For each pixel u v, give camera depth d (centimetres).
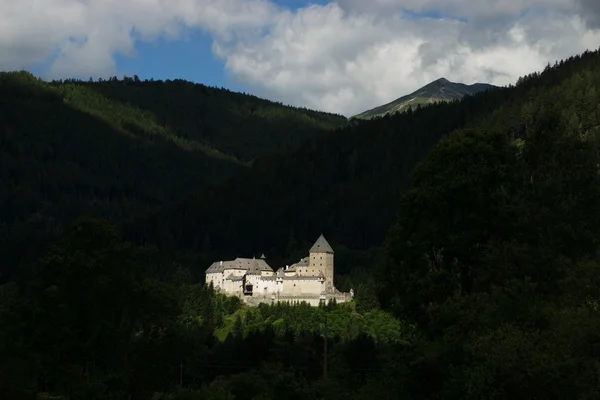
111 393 8925
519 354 6044
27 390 8262
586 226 7619
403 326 7975
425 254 7744
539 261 7000
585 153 7994
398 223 7850
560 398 5966
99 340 9169
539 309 6612
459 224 7419
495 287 6756
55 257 9138
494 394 6019
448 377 6531
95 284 9112
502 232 7431
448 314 6838
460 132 7838
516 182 7662
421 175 7862
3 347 8506
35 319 8994
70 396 8650
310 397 8350
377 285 7944
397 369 7094
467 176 7331
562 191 7719
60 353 8938
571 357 6097
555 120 8156
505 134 7838
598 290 6794
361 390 8100
